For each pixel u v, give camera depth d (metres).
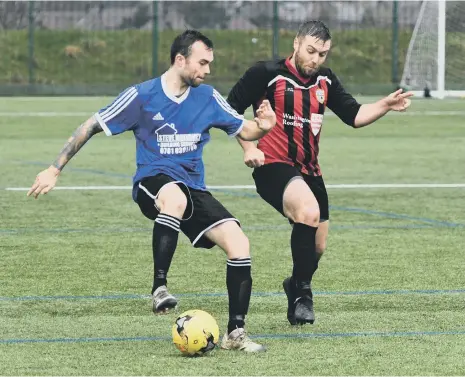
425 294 16.00
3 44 82.31
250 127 13.38
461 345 12.77
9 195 27.62
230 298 12.56
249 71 14.41
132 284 16.80
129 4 84.62
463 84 67.06
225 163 35.81
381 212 24.95
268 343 12.91
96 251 19.84
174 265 18.38
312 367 11.70
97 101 68.31
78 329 13.69
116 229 22.41
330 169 34.12
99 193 28.05
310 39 14.02
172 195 12.82
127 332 13.51
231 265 12.58
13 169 33.62
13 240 21.06
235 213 24.75
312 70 14.15
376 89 72.81
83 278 17.27
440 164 35.47
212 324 12.20
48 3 84.56
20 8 84.31
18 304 15.30
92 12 84.69
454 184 30.23
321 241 14.80
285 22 85.06
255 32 84.12
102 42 83.25
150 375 11.38
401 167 34.62
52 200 26.73
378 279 17.19
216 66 80.81
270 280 17.17
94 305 15.24
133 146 41.78
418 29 67.38
